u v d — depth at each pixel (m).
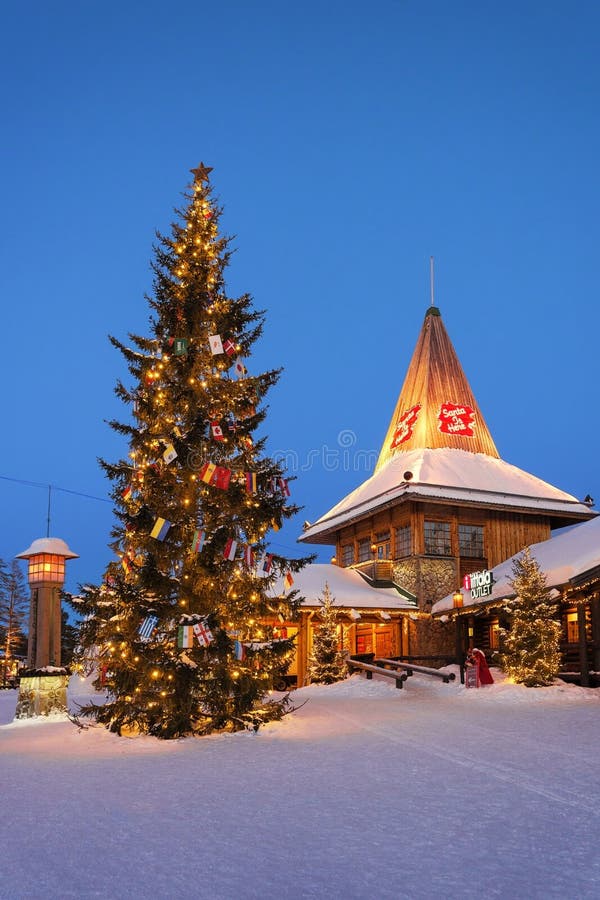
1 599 61.09
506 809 7.77
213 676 14.71
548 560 27.19
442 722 15.41
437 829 7.03
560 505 34.41
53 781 9.76
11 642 60.69
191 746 13.04
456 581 32.38
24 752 12.68
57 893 5.43
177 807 8.08
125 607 14.45
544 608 22.72
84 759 11.74
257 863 6.09
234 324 17.31
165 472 15.82
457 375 38.97
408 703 20.31
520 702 19.80
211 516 15.97
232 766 10.77
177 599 15.17
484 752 11.41
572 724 14.80
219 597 15.60
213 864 6.07
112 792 8.96
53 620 19.75
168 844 6.64
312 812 7.76
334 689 24.86
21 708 18.38
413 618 31.27
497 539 33.78
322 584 31.88
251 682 15.04
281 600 16.30
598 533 26.95
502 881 5.61
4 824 7.44
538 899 5.24
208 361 16.80
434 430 37.25
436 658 28.88
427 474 33.47
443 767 10.22
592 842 6.55
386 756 11.26
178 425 16.52
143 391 16.70
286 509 16.52
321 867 5.97
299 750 12.13
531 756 10.99
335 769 10.27
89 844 6.68
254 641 15.91
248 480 15.97
